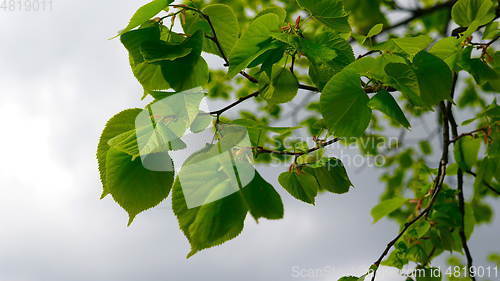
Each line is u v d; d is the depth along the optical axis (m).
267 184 1.69
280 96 1.87
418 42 1.88
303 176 1.92
